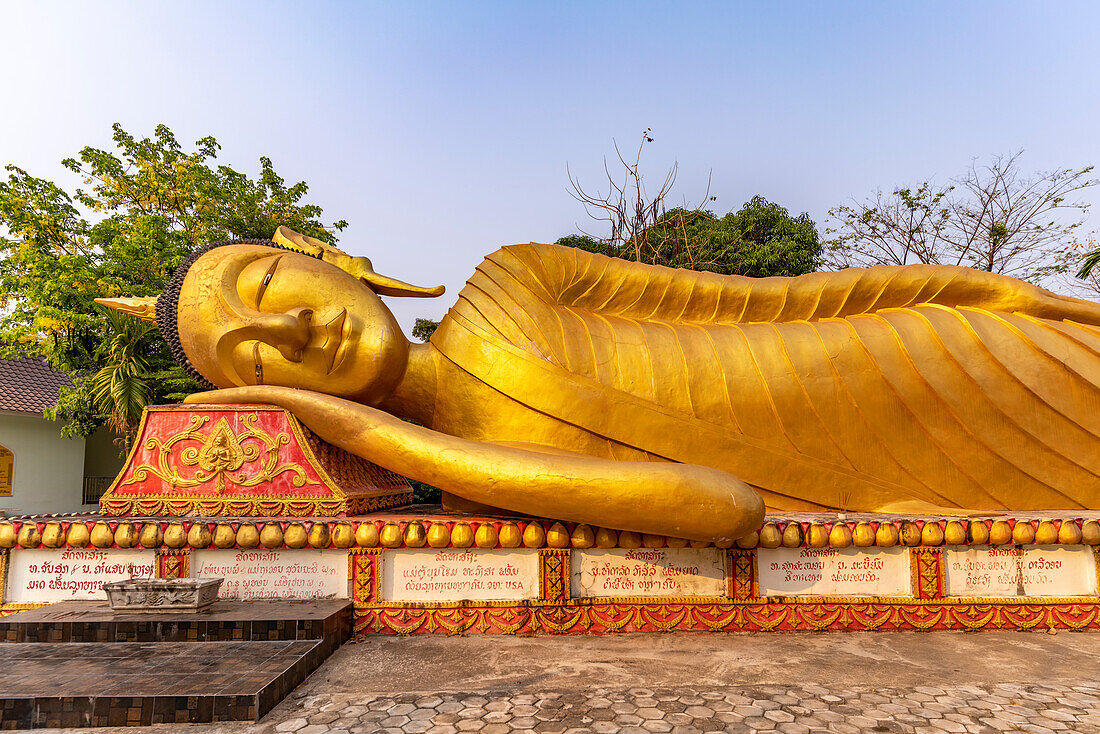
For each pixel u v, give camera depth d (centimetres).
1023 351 646
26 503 1769
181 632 486
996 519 572
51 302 1358
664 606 563
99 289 1381
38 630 483
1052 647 517
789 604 564
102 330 1462
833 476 637
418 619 556
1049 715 383
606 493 506
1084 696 414
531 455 532
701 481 503
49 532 556
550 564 563
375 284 720
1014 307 681
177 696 375
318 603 543
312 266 671
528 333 637
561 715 385
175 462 612
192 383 1424
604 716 383
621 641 536
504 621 557
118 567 563
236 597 557
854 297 698
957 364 645
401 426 569
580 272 704
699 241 1691
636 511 506
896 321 671
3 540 556
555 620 557
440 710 393
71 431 1636
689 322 711
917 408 645
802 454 643
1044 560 571
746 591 564
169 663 433
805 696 414
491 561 569
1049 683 438
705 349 659
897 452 646
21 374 1867
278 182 1698
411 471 558
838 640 537
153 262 1386
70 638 483
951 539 561
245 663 433
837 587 569
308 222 1727
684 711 390
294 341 628
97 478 2000
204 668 423
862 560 573
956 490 645
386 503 719
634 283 707
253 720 374
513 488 522
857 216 1819
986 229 1680
